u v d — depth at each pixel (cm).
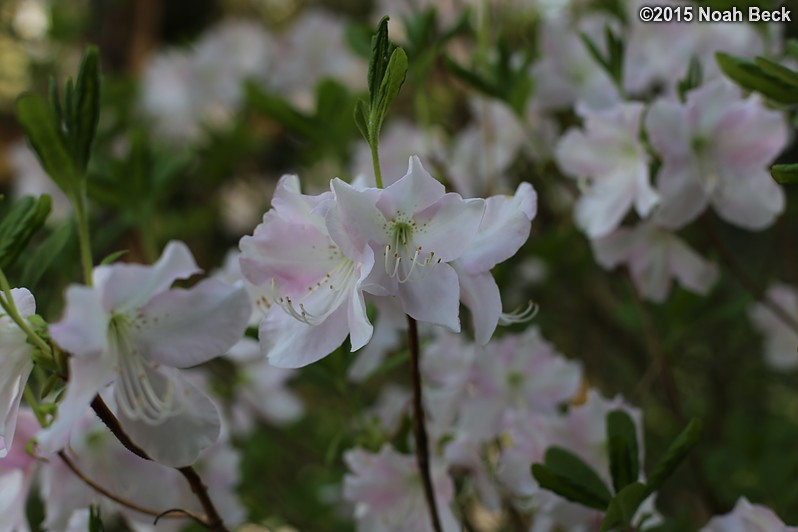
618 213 93
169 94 162
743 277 96
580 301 139
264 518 101
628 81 104
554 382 92
